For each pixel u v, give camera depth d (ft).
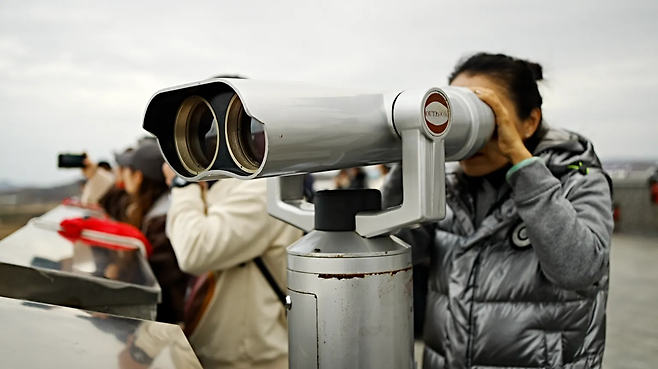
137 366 2.17
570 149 3.67
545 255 3.17
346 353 2.46
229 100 2.15
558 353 3.49
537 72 3.99
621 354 11.12
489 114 3.10
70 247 4.63
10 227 9.09
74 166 10.57
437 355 3.86
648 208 31.14
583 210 3.41
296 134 2.10
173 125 2.33
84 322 2.48
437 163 2.52
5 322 2.29
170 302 6.52
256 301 4.95
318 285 2.48
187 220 4.93
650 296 15.80
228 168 2.18
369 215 2.56
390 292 2.53
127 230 5.56
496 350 3.53
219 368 5.02
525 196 3.14
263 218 4.81
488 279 3.59
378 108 2.53
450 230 3.90
